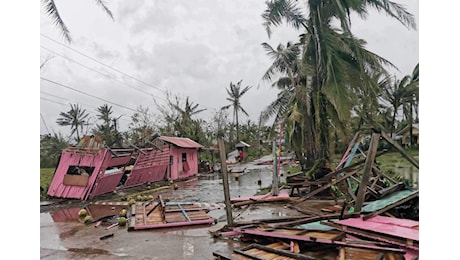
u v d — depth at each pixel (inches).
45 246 236.7
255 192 533.3
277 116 629.6
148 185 637.3
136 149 602.5
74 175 481.7
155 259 205.2
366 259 173.3
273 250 195.8
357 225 210.1
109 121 1240.2
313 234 209.3
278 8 498.9
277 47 594.2
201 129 1174.3
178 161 763.4
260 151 1610.5
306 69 499.2
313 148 527.2
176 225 289.0
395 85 805.2
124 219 304.0
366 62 517.0
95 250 226.2
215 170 993.5
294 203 356.2
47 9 392.2
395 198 271.3
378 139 261.3
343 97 461.4
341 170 317.7
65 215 363.9
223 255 194.5
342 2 485.4
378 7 484.4
